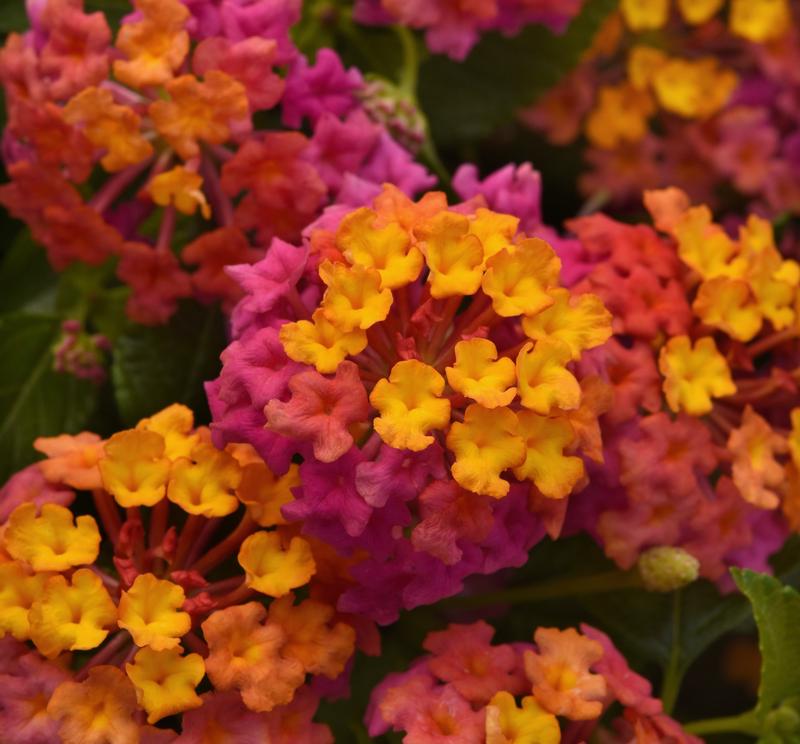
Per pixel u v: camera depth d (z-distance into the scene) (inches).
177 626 10.6
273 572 10.9
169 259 11.9
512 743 10.8
